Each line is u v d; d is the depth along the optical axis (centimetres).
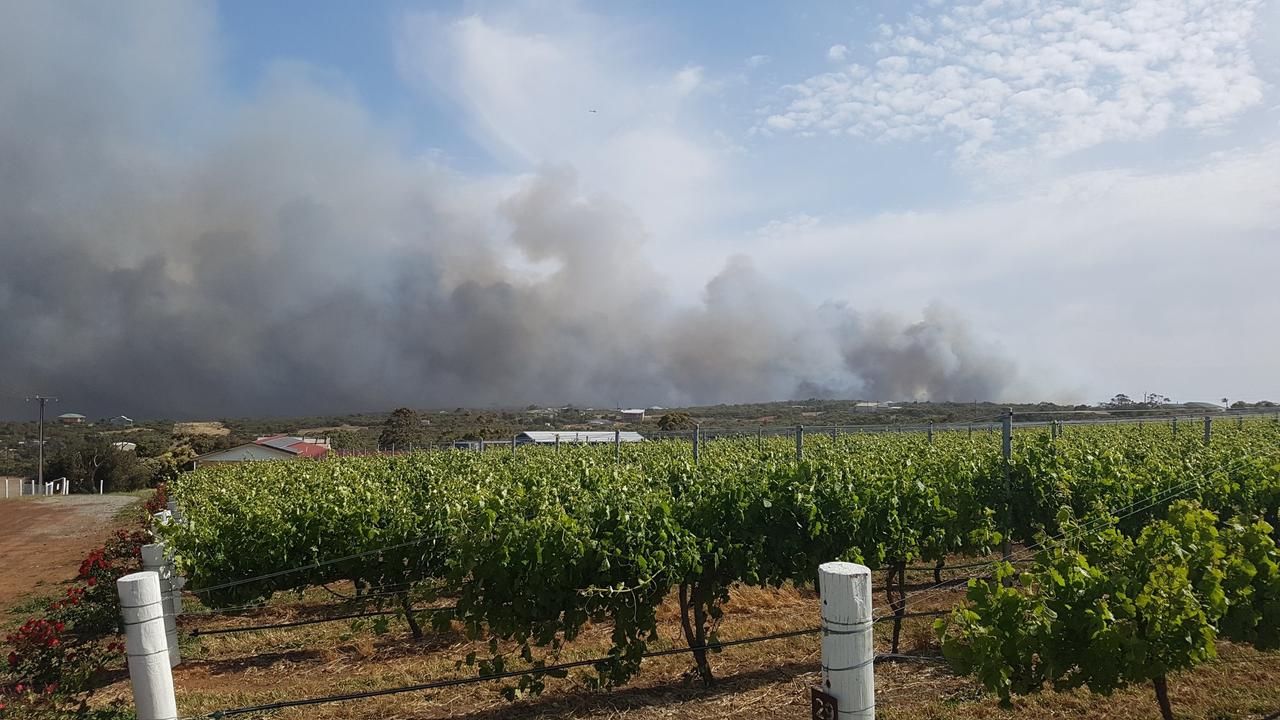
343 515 995
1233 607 462
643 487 944
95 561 956
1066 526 534
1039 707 598
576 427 9081
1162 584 429
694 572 725
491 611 663
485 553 658
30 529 2400
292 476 1773
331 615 1095
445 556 944
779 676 711
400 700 698
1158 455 1181
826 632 287
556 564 650
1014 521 912
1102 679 444
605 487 936
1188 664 439
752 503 761
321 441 7306
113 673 809
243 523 998
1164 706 481
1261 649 468
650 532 695
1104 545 505
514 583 655
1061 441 1127
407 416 8531
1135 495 898
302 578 980
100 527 2350
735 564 736
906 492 827
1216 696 602
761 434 2131
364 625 998
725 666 747
